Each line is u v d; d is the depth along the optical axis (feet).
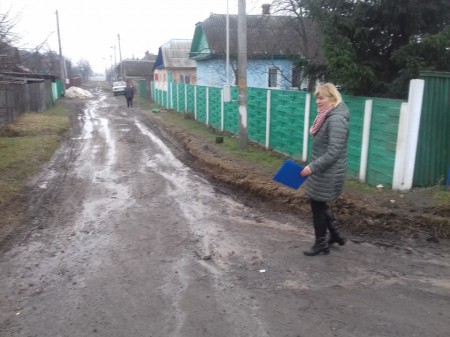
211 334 10.57
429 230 16.69
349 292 12.45
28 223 19.54
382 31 25.22
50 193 24.82
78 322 11.33
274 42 70.44
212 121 53.57
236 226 18.54
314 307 11.67
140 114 78.95
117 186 26.18
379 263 14.38
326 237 15.06
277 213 20.33
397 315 11.18
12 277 14.10
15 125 52.65
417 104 19.69
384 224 17.39
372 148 22.39
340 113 13.55
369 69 23.30
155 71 139.54
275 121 34.01
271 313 11.43
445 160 21.16
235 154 33.68
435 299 11.96
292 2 39.88
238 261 14.85
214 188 25.44
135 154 37.68
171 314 11.55
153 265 14.70
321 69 28.07
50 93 95.50
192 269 14.30
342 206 19.16
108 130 55.31
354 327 10.69
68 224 19.30
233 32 85.51
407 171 20.42
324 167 13.61
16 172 29.35
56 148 40.91
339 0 25.14
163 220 19.49
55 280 13.80
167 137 48.70
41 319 11.51
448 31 21.81
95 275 14.07
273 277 13.55
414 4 23.27
